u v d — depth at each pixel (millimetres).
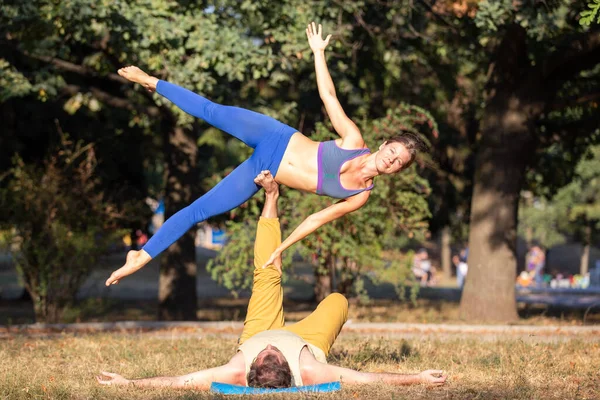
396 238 19562
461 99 23484
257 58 17469
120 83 22578
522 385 8047
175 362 10016
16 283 37844
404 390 7582
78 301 21734
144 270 43594
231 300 31094
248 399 6934
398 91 22359
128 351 11000
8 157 25438
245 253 17750
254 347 7590
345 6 18156
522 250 75438
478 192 20141
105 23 16328
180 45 17188
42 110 25125
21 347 11703
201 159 31062
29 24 16719
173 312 20891
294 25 18234
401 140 7668
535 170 25781
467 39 20109
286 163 7801
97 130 25875
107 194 26344
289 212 17875
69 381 8484
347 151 7703
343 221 17438
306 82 22156
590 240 54812
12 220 18938
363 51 21125
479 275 19922
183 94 8219
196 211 8031
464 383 8281
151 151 28422
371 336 13953
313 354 7773
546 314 23391
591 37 17812
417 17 19922
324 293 21453
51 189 19000
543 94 19625
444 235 64562
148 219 28312
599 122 21672
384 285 41031
